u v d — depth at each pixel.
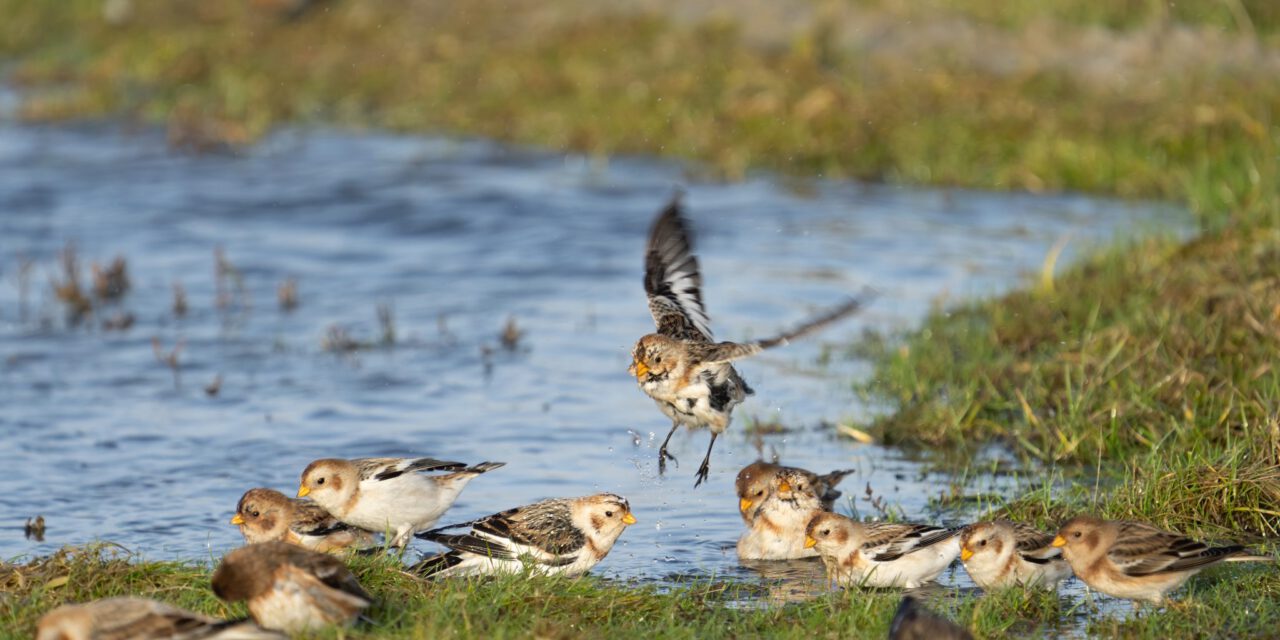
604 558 12.31
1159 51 29.92
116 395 16.89
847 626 10.27
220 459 14.74
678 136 28.77
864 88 29.38
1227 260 18.17
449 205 25.83
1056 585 11.16
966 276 21.12
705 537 12.92
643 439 15.59
